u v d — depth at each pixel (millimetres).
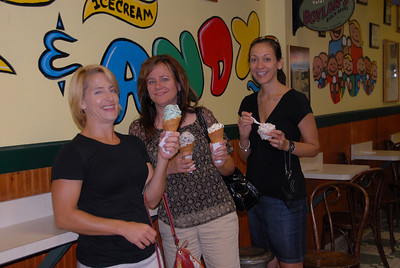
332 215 4297
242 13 4066
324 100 5258
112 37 2791
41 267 2268
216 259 2303
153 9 3074
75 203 1724
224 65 3832
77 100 1870
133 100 2973
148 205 2074
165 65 2348
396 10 7301
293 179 2578
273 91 2699
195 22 3477
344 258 2938
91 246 1815
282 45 4367
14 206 2307
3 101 2230
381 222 6012
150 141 2375
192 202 2281
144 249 1872
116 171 1823
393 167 5836
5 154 2193
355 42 5996
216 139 2279
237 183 2623
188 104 2469
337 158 5359
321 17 4156
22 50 2305
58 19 2471
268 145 2639
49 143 2438
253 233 2885
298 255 2646
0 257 1859
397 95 7566
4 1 2215
